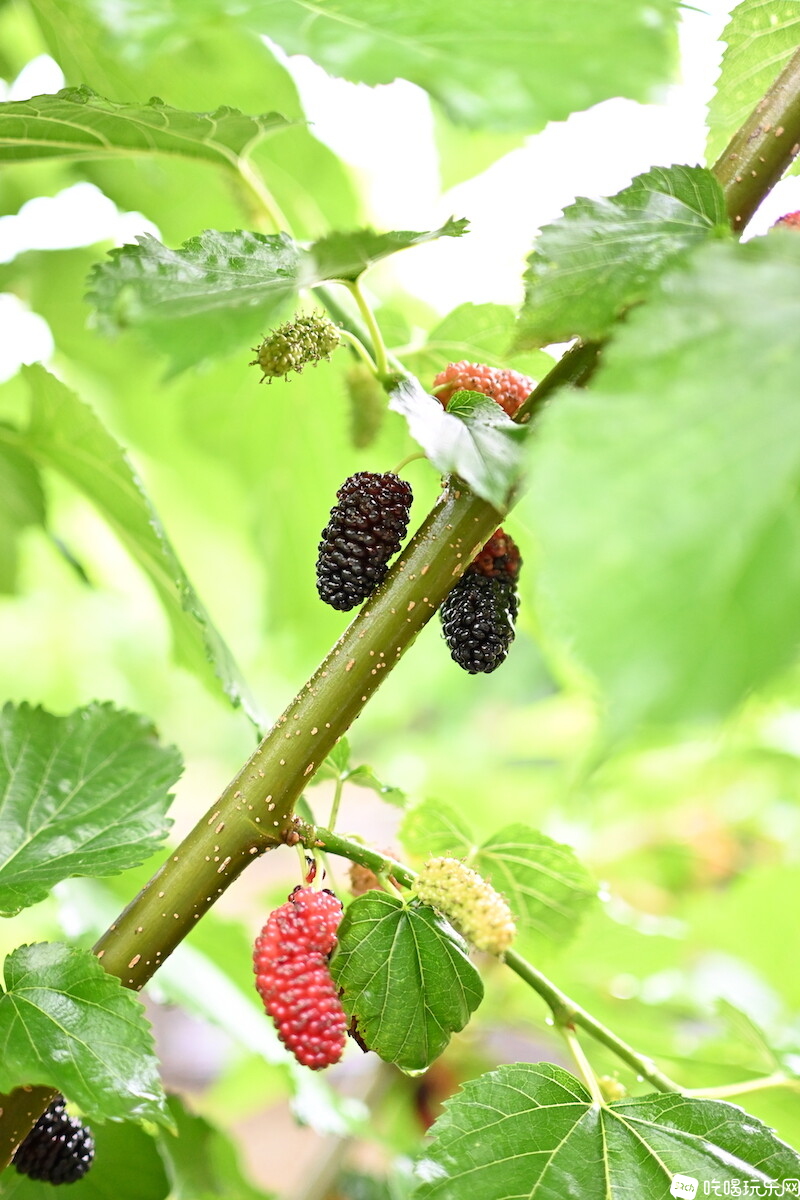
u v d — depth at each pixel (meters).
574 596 0.35
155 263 0.43
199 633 0.55
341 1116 0.58
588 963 0.63
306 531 0.73
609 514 0.36
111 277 0.42
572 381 0.44
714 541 0.35
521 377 0.47
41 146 0.49
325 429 0.67
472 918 0.44
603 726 0.34
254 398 0.68
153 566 0.56
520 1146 0.45
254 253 0.44
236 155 0.50
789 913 0.73
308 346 0.45
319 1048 0.44
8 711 0.49
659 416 0.37
